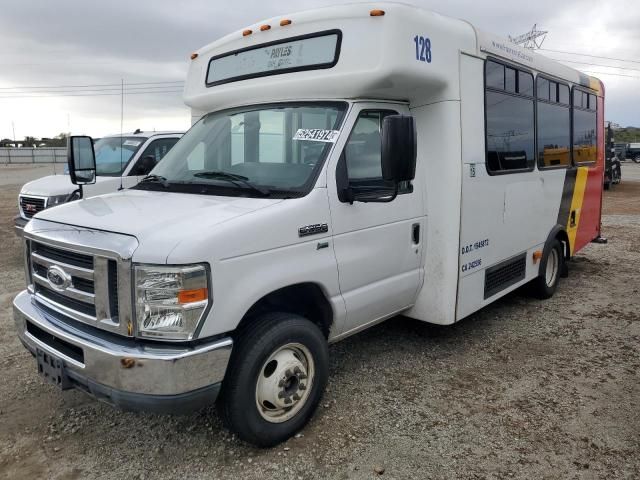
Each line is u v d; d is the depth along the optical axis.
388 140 3.47
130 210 3.50
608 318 6.26
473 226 4.94
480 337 5.62
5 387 4.44
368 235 4.09
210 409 4.11
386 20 3.91
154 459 3.52
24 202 8.87
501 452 3.60
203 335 3.06
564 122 6.99
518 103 5.71
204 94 5.04
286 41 4.39
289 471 3.40
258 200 3.59
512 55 5.49
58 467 3.43
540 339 5.59
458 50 4.59
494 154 5.25
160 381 2.96
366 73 3.92
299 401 3.76
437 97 4.54
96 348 3.06
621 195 21.03
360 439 3.74
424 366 4.90
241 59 4.73
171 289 2.95
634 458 3.54
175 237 3.02
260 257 3.32
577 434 3.81
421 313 4.88
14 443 3.68
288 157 4.05
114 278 3.10
